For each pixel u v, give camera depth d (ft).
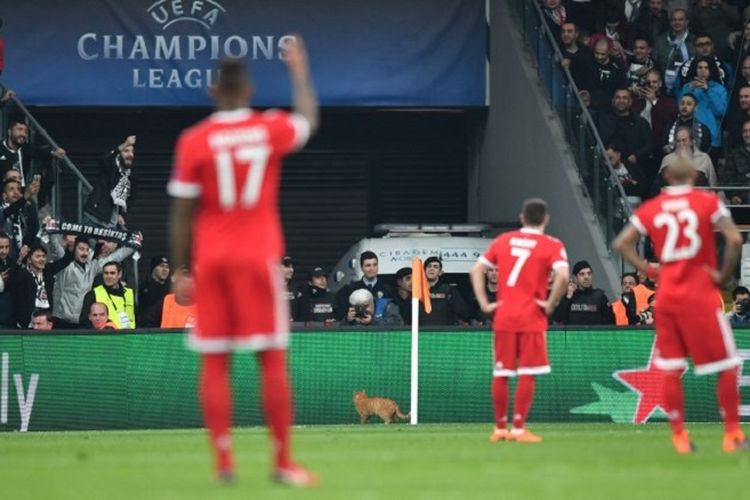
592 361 213.87
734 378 138.00
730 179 268.82
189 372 210.59
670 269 137.08
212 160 99.55
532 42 280.92
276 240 100.94
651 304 227.20
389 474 111.65
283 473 100.37
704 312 136.36
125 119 309.22
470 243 260.01
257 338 99.40
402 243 258.78
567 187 263.49
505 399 158.92
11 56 291.17
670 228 136.67
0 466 123.85
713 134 272.10
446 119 314.76
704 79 273.95
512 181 288.10
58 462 128.26
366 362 212.84
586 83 276.21
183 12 294.05
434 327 213.25
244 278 99.50
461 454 133.08
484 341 213.46
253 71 295.07
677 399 137.59
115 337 209.97
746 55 281.54
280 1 295.69
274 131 100.42
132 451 143.43
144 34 293.23
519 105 283.79
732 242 135.54
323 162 314.35
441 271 232.73
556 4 283.79
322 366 212.23
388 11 296.51
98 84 292.61
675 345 137.90
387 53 296.10
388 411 210.59
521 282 158.71
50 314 220.64
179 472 114.73
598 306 226.38
